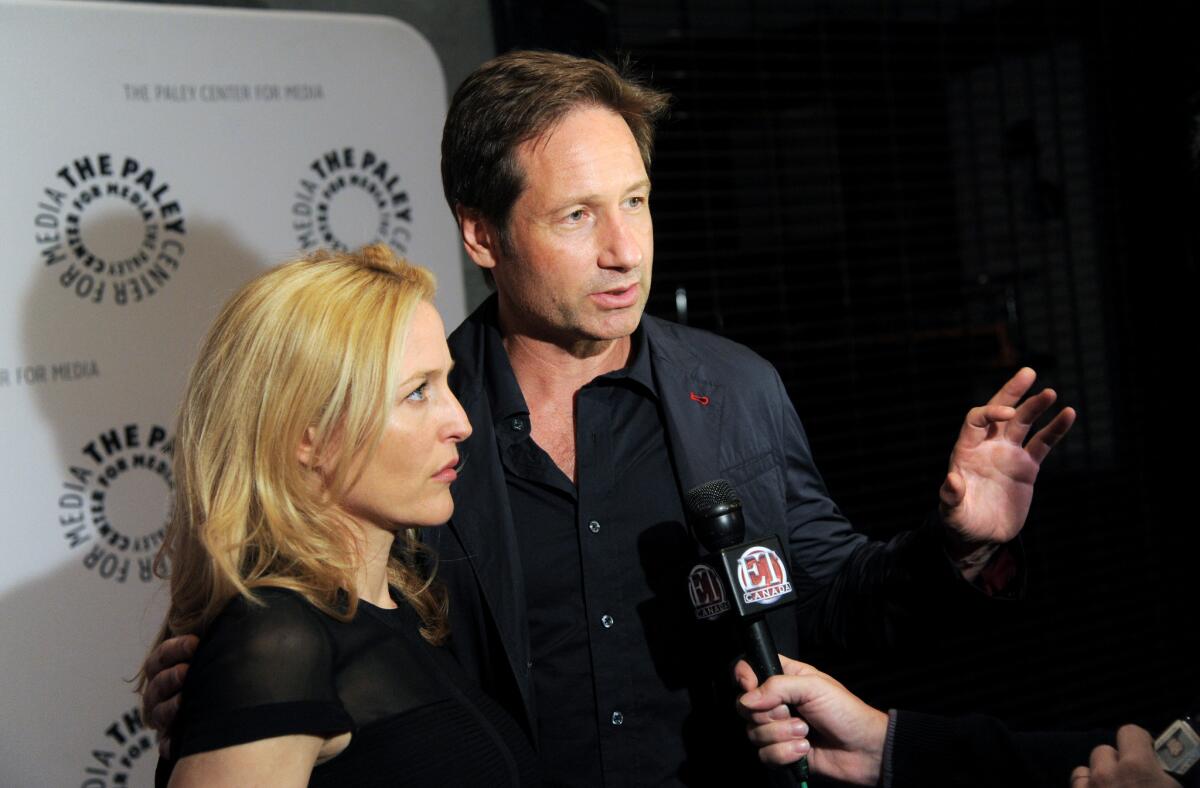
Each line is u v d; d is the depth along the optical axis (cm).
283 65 280
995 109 478
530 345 174
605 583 169
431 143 297
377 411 135
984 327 443
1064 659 431
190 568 138
